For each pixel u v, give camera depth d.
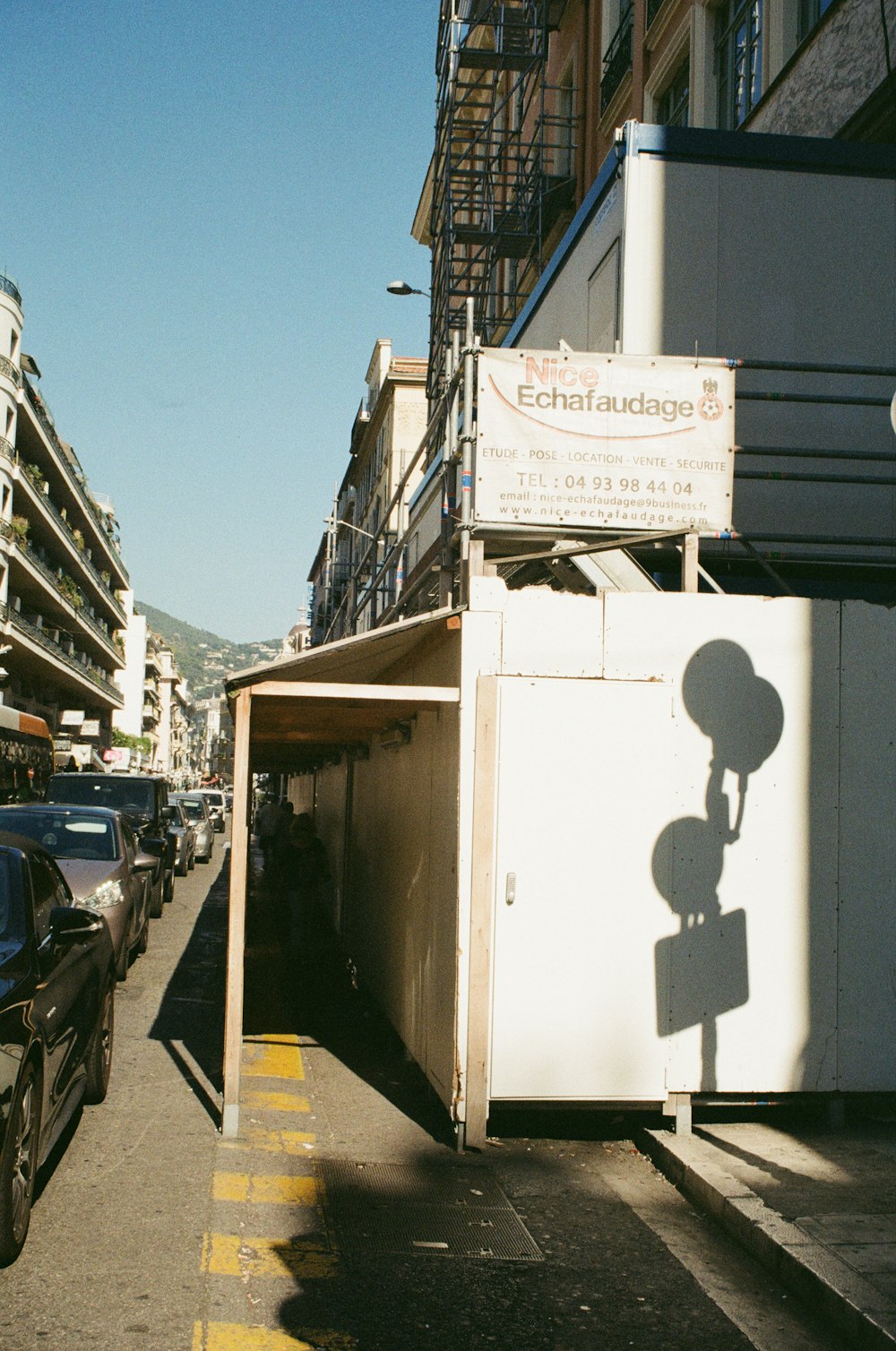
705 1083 6.53
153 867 12.25
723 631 6.86
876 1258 4.60
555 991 6.49
